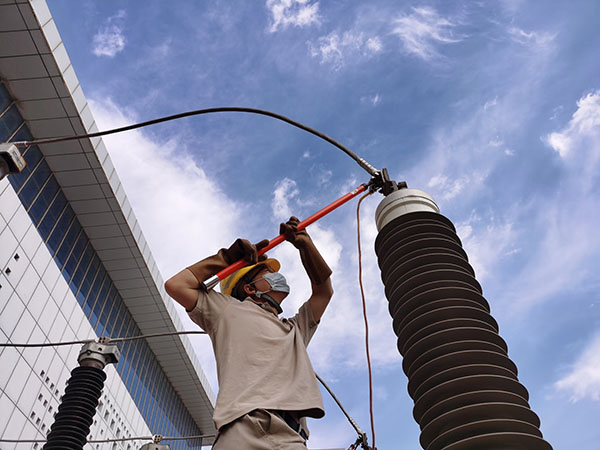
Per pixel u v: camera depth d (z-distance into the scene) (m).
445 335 2.41
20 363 20.86
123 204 28.11
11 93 22.67
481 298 2.66
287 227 2.94
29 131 23.98
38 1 20.75
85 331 26.97
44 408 22.08
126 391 31.59
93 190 26.81
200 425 45.41
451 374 2.26
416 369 2.42
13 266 21.39
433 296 2.61
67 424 6.72
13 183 22.53
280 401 2.08
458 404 2.16
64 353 24.45
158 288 32.44
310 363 2.40
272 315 2.60
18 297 21.39
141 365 35.06
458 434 2.05
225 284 2.91
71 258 26.86
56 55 21.84
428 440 2.18
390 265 2.94
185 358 38.03
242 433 1.93
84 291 27.81
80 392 7.05
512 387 2.21
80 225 28.36
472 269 2.89
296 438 1.96
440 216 3.07
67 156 25.17
